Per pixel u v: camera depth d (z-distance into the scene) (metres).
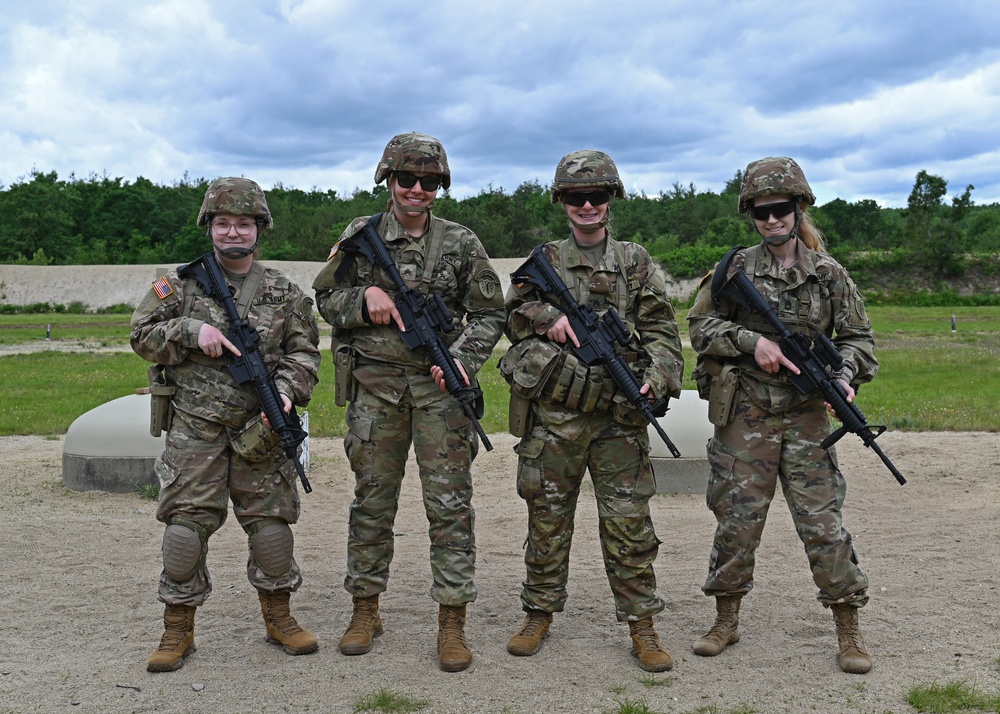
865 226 77.75
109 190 90.25
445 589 4.03
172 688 3.81
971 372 17.20
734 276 4.20
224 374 4.09
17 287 55.44
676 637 4.39
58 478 8.01
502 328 4.35
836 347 4.18
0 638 4.38
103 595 5.01
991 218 78.00
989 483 7.57
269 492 4.16
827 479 4.05
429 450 4.12
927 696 3.63
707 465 7.30
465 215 74.75
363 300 4.13
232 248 4.16
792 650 4.21
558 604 4.23
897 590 5.04
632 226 77.12
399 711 3.58
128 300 54.69
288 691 3.78
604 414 4.07
